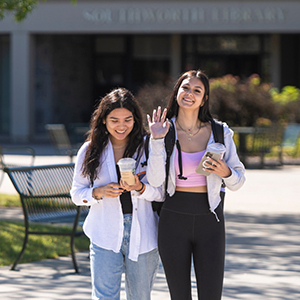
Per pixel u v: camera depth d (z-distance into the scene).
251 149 19.67
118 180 4.75
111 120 4.66
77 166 4.81
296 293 6.45
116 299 4.68
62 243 8.88
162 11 28.44
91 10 28.56
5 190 14.00
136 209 4.67
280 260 7.88
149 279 4.82
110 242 4.63
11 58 29.08
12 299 6.23
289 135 20.17
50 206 8.44
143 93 21.25
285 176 16.61
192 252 4.77
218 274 4.66
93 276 4.66
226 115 21.41
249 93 21.55
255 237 9.26
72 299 6.24
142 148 4.80
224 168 4.56
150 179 4.60
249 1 28.22
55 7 28.59
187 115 4.83
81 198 4.64
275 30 28.31
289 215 11.03
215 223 4.69
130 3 28.47
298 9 28.14
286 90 24.23
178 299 4.70
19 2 11.23
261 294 6.41
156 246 4.78
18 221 10.27
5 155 22.08
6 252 8.14
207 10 28.36
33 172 8.20
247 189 14.14
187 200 4.67
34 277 7.14
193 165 4.69
